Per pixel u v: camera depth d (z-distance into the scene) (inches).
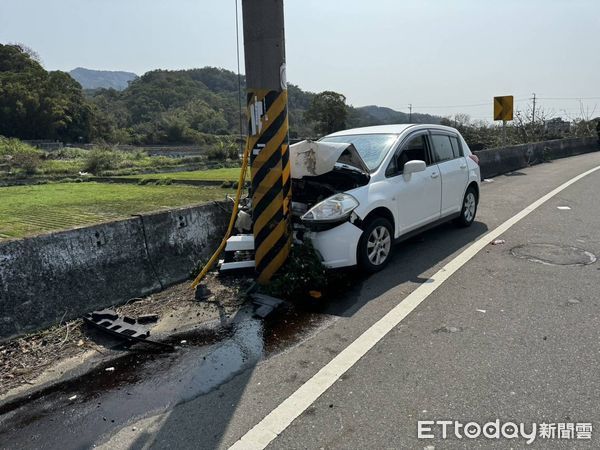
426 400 119.6
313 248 207.9
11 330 159.9
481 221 322.0
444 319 167.5
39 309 168.4
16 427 119.1
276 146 197.5
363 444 104.7
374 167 232.1
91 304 183.3
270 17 189.9
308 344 154.7
